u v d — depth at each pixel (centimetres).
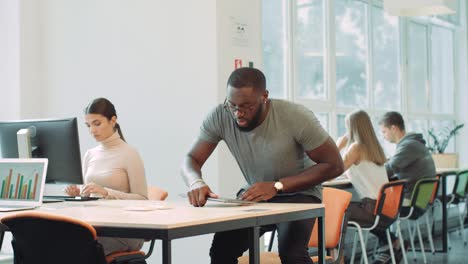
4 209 263
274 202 291
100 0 466
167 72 442
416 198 541
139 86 452
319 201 294
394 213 473
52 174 303
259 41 454
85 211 249
